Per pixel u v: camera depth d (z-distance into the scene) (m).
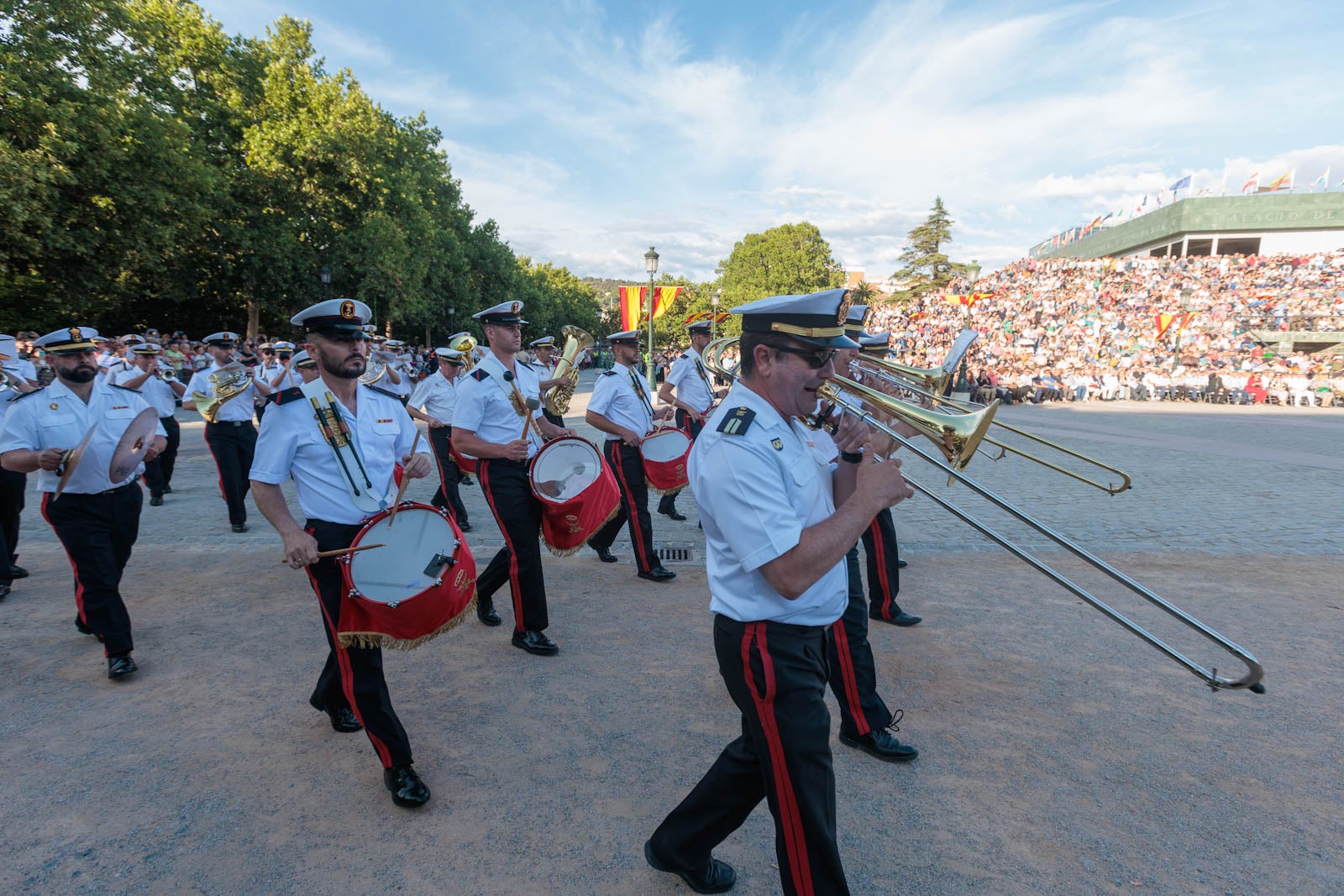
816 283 74.00
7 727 3.48
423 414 7.89
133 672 4.01
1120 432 16.72
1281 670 4.16
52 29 19.38
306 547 2.75
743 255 75.62
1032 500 8.96
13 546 5.71
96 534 3.99
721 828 2.31
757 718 2.02
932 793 3.02
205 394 6.95
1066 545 2.21
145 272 25.53
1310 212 58.22
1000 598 5.35
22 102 17.91
